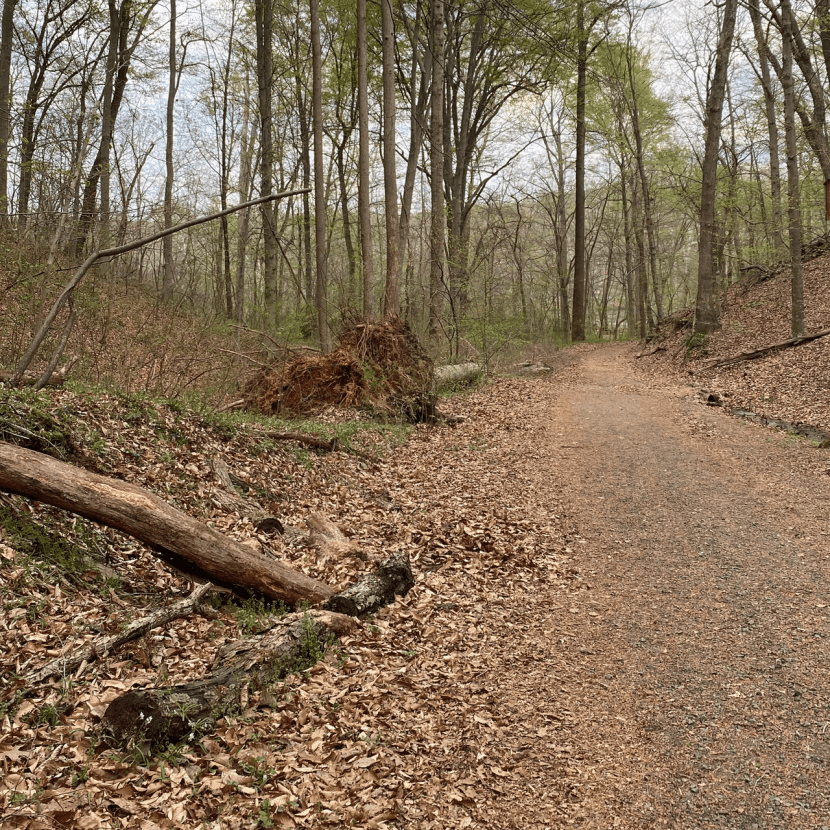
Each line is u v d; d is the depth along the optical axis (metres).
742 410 13.88
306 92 27.23
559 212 43.38
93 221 10.97
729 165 27.64
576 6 24.58
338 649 4.95
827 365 14.70
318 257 15.11
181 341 11.45
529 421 13.77
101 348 9.65
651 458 10.70
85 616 4.79
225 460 8.20
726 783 3.72
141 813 3.26
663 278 39.97
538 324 34.88
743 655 5.04
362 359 13.33
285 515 7.72
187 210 24.36
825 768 3.78
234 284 25.83
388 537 7.60
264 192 21.06
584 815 3.50
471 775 3.76
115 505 5.00
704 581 6.37
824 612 5.57
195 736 3.83
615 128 35.25
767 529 7.52
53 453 6.29
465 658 5.08
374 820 3.35
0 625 4.44
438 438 12.29
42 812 3.14
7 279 9.70
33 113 21.81
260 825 3.25
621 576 6.64
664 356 22.73
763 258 23.55
